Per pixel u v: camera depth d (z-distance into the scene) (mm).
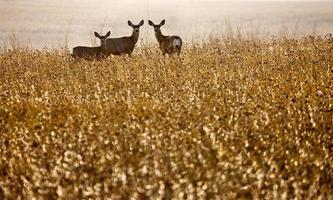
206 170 20688
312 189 19812
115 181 20344
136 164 21328
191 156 21797
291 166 22125
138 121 26188
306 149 24578
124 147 23328
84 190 20109
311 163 22578
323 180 21953
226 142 23594
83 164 21719
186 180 19891
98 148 23172
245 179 20438
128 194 19938
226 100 31625
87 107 31328
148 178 20578
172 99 31969
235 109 29375
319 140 25359
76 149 23578
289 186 20688
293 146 24984
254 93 35125
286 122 28000
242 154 22375
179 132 24562
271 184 20453
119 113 28250
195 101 31688
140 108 29438
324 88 35531
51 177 20984
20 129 26797
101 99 33594
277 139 25172
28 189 20516
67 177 20766
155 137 23875
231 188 19922
